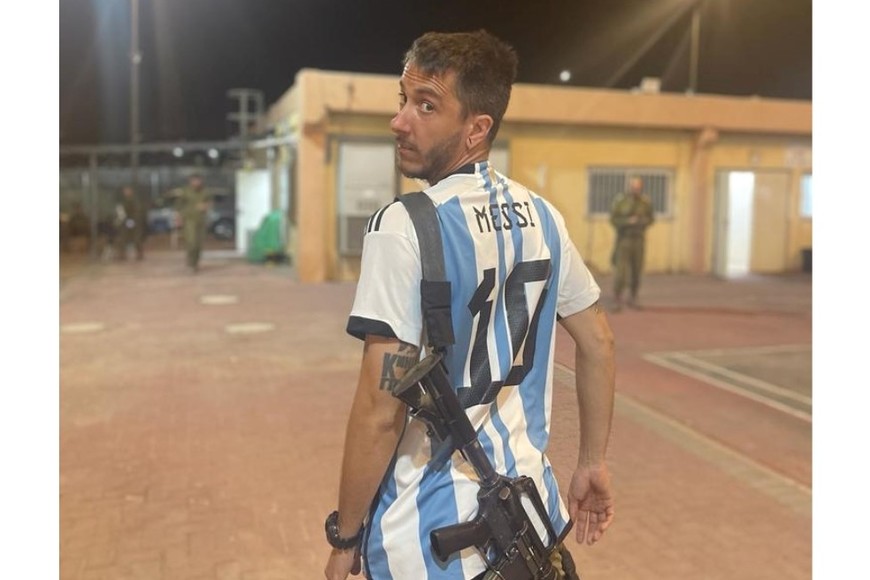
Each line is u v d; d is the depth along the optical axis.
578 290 1.98
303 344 8.88
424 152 1.79
